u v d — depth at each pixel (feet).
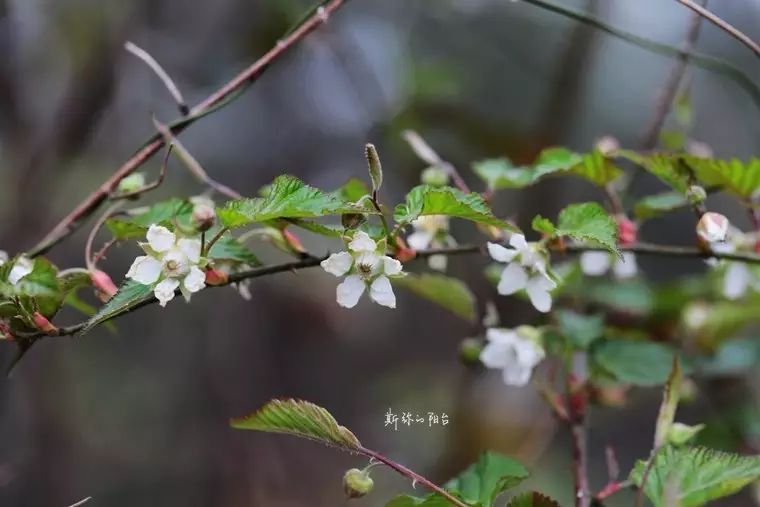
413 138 3.76
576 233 3.44
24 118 5.42
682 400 3.92
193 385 6.42
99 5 5.37
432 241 3.65
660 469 3.45
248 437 6.43
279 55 3.67
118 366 6.35
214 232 3.50
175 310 6.38
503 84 6.11
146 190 3.59
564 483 5.13
